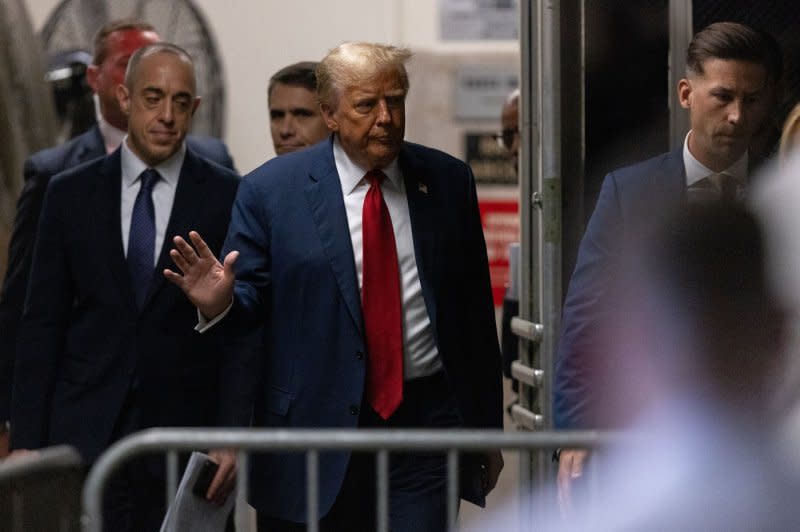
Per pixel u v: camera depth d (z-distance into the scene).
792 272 8.41
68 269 13.47
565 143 13.23
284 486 12.05
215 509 12.22
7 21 22.89
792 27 13.25
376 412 11.91
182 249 11.59
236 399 11.99
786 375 8.57
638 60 13.27
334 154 12.25
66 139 23.62
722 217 8.49
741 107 10.95
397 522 11.93
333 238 12.00
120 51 16.08
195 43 25.27
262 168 12.38
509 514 18.28
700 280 8.52
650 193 11.02
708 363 8.61
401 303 12.02
